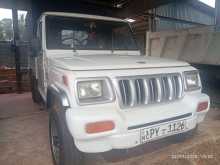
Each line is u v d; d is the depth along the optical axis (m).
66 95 2.02
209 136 3.19
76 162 2.15
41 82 3.92
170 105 2.30
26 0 6.54
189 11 11.59
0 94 7.51
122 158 2.53
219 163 2.49
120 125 1.93
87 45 3.44
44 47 3.19
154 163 2.47
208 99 2.58
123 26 3.86
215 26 4.06
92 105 1.98
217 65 4.09
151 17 9.23
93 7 6.99
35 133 3.56
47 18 3.31
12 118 4.45
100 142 1.94
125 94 2.06
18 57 7.54
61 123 2.09
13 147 3.02
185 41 4.68
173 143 2.92
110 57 2.79
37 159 2.66
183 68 2.54
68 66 2.15
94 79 2.02
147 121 2.04
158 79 2.26
